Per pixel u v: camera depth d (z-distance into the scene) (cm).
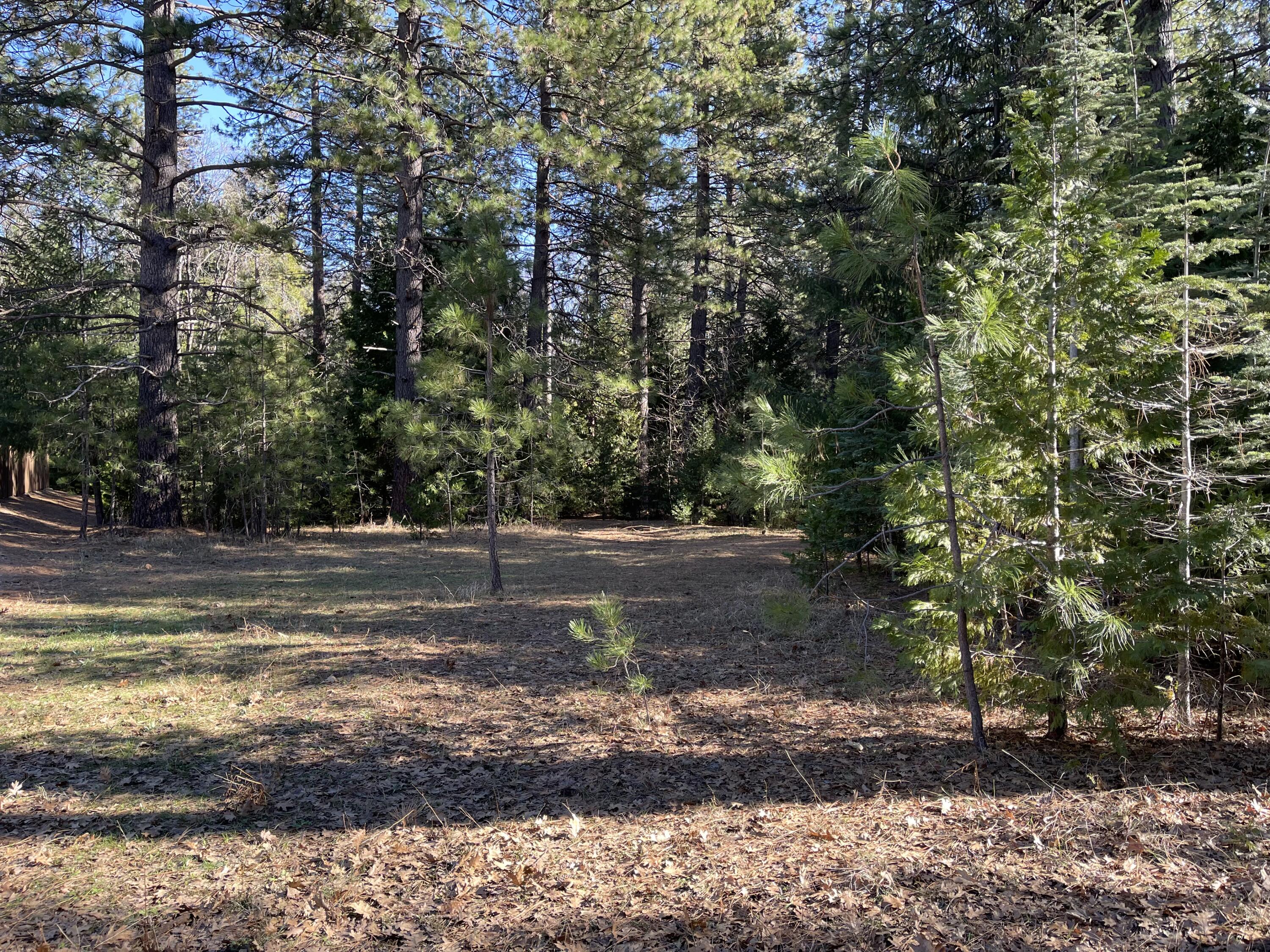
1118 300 457
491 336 1047
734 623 884
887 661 728
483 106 1698
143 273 1611
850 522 961
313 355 2112
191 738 547
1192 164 715
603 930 321
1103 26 846
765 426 500
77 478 1938
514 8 1658
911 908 318
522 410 1057
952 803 420
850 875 348
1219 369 621
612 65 1644
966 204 1026
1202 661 551
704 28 1908
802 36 2256
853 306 1039
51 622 866
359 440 2053
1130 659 436
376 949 315
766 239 2247
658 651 775
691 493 2188
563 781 480
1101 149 462
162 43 1451
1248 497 470
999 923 303
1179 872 328
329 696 635
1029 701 484
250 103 1562
